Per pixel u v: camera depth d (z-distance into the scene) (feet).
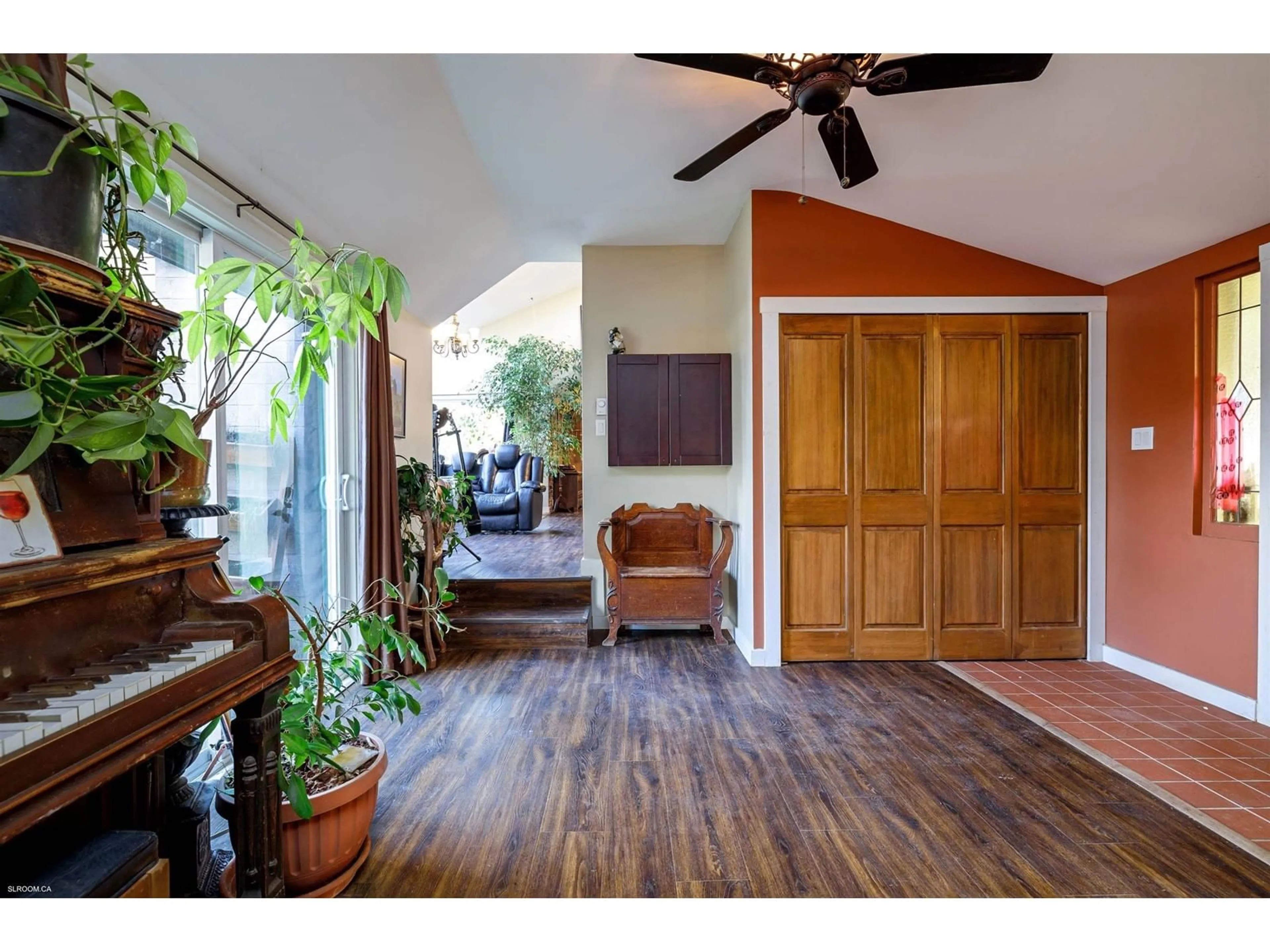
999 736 8.04
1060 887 5.15
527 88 7.61
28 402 2.40
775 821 6.12
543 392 26.96
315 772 5.13
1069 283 11.06
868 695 9.54
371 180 8.36
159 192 5.95
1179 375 9.60
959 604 11.29
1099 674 10.51
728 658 11.46
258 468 7.94
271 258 7.82
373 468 9.58
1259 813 6.23
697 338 13.67
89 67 3.59
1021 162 8.25
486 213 11.10
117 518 3.32
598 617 13.56
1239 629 8.68
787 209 11.03
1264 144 6.73
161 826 4.49
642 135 8.80
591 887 5.16
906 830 5.96
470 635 12.03
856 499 11.23
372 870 5.37
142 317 3.49
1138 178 7.84
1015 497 11.23
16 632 2.71
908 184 9.57
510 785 6.82
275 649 3.78
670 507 13.75
